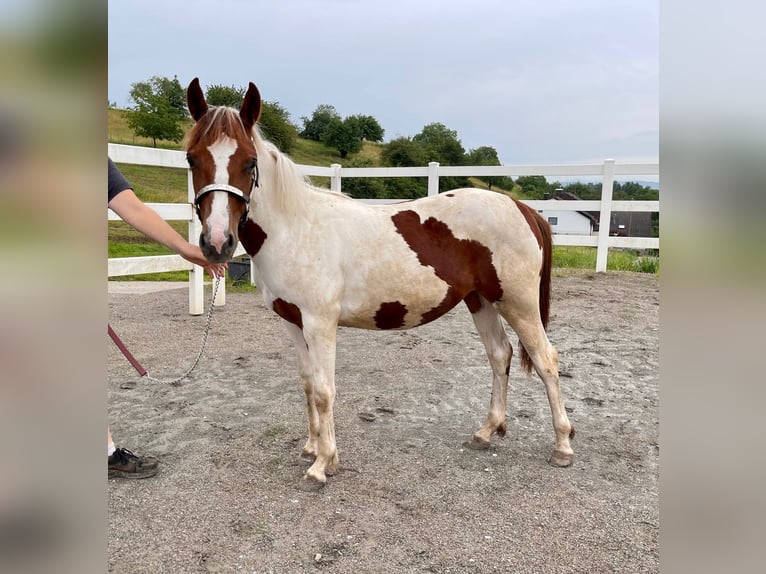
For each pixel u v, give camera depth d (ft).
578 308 20.52
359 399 11.92
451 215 8.61
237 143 6.98
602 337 17.01
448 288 8.54
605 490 8.11
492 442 9.81
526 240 8.64
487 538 6.88
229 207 6.91
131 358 8.94
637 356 15.11
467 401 11.88
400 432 10.21
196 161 7.00
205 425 10.40
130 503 7.63
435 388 12.69
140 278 30.07
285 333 17.56
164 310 20.66
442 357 15.24
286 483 8.27
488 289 8.74
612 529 7.10
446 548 6.68
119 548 6.62
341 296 8.16
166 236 7.65
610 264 28.25
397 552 6.59
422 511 7.50
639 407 11.47
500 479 8.43
